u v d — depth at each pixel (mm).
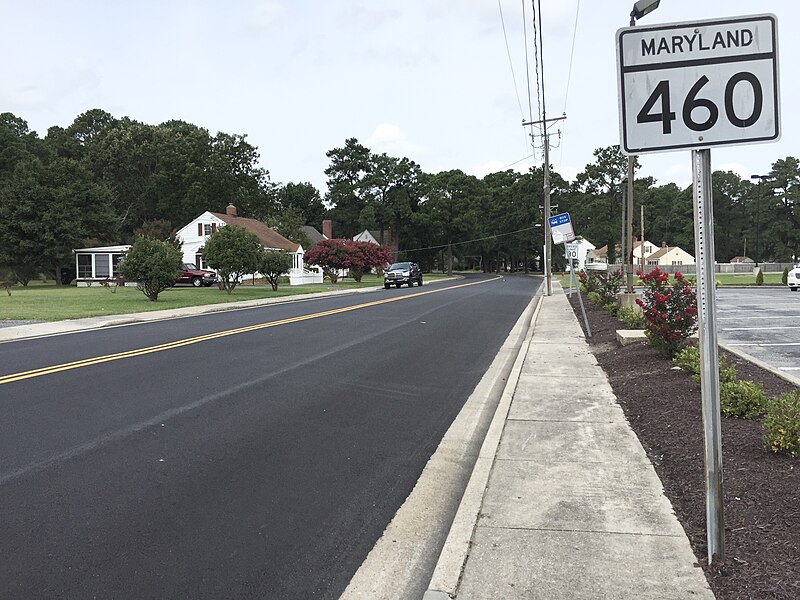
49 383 9344
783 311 19984
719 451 3496
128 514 4715
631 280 18125
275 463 5938
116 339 14562
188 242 55250
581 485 4926
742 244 106500
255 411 7797
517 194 102438
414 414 7910
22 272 50594
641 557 3707
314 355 12148
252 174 86188
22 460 5918
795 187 99875
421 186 96562
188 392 8805
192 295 33438
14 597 3553
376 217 93688
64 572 3842
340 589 3730
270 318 19875
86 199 55969
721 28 3385
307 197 113000
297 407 8055
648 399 7488
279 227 70000
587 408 7434
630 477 5062
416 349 13164
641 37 3451
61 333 16234
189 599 3570
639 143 3465
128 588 3668
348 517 4777
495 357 12484
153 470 5676
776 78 3354
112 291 36406
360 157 99312
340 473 5730
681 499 4543
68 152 83188
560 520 4281
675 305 9719
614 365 10266
